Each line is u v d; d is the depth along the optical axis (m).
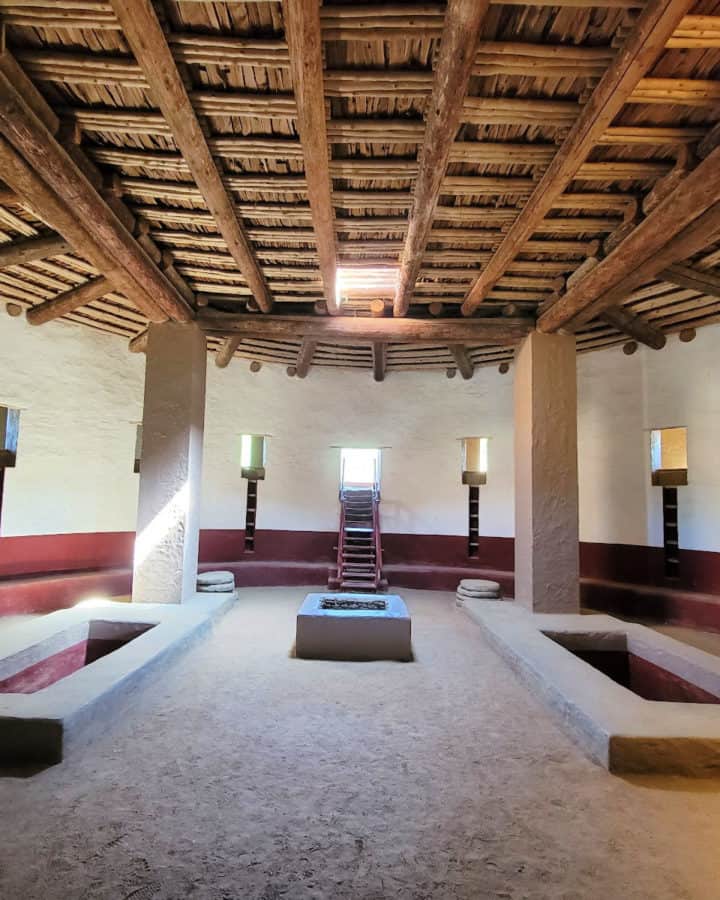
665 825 2.46
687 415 7.02
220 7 2.61
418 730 3.42
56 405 7.14
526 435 6.23
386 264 5.25
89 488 7.54
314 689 4.11
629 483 7.61
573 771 2.93
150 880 2.02
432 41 2.75
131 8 2.42
